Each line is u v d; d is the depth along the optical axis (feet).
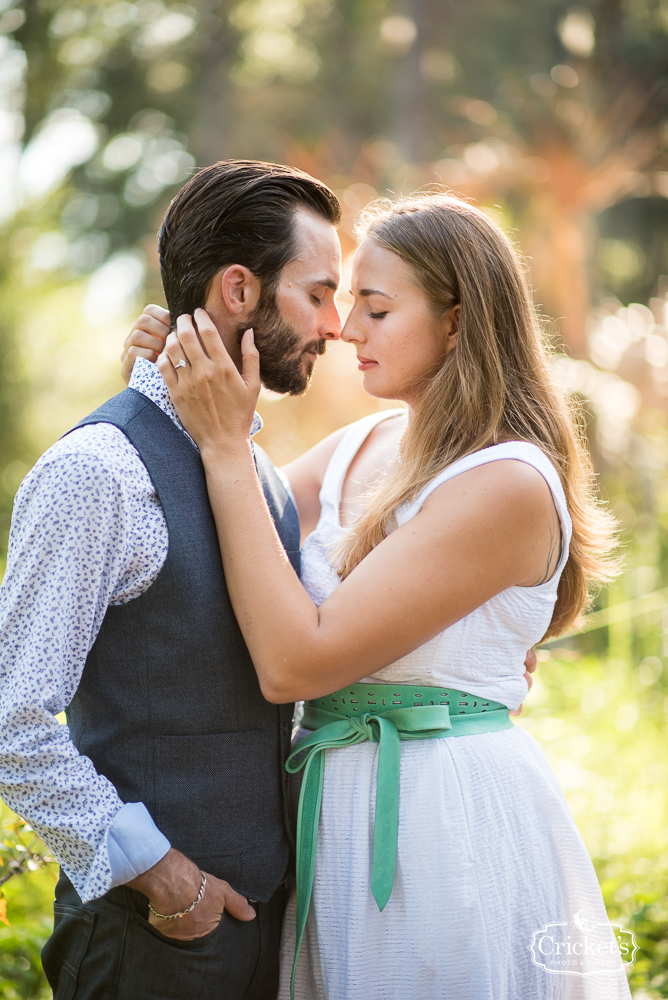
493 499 5.04
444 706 5.27
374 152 26.23
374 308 5.57
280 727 5.30
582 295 20.89
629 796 10.73
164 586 4.84
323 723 5.58
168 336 5.12
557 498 5.20
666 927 8.56
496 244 5.57
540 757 5.63
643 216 38.27
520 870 5.19
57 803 4.47
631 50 34.50
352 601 4.95
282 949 5.41
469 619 5.27
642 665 14.48
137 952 4.77
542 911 5.23
